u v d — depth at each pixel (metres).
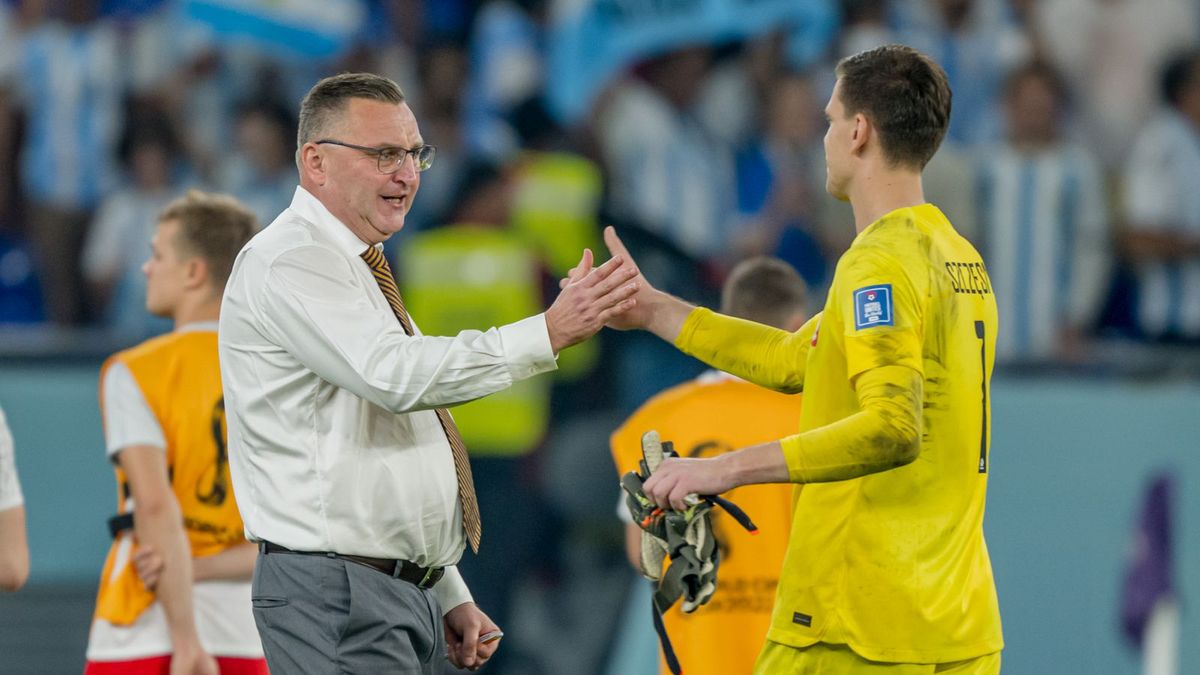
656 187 26.31
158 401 13.60
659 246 26.00
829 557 10.20
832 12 26.95
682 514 10.34
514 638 24.09
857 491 10.14
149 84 27.30
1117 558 21.81
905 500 10.08
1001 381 22.77
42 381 22.42
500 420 24.30
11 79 27.14
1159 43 27.02
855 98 10.45
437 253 25.30
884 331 9.66
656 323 11.74
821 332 10.33
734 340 11.48
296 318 10.34
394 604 10.74
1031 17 27.19
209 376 13.77
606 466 24.41
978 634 10.29
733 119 26.75
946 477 10.13
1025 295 25.64
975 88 26.97
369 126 10.92
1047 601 21.72
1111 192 26.83
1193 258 26.58
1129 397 22.03
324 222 11.02
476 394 10.19
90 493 22.09
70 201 26.84
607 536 24.39
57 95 27.00
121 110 27.09
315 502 10.55
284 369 10.59
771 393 13.79
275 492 10.66
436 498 10.88
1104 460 21.94
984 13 27.28
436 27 27.45
